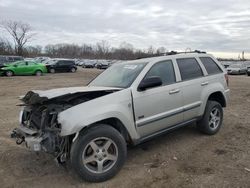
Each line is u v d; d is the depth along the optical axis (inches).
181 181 166.6
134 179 171.2
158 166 188.4
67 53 4365.2
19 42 3184.1
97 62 2208.4
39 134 171.8
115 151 172.9
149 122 194.2
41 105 179.3
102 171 168.6
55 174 180.2
